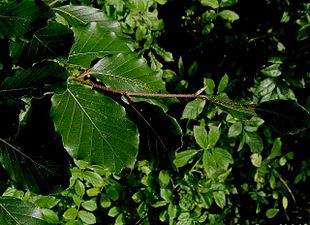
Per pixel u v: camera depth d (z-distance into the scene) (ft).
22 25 3.85
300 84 10.81
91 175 8.20
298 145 12.48
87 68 4.47
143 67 4.46
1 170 4.08
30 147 3.91
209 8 10.91
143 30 9.08
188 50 11.64
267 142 12.03
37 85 3.60
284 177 13.10
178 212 9.50
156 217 9.91
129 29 9.05
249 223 12.59
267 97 10.89
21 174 3.93
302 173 12.15
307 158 12.55
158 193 9.51
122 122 3.87
